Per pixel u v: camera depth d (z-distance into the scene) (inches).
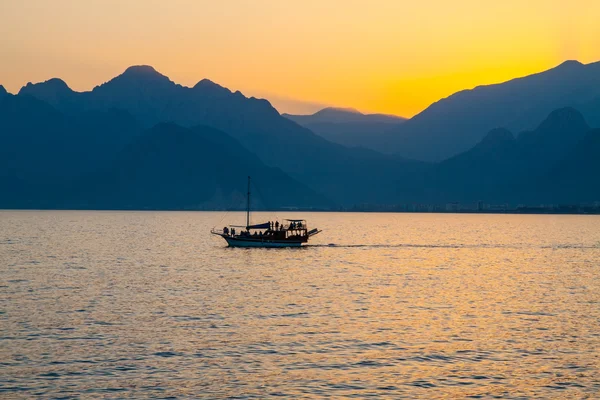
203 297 3572.8
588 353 2450.8
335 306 3312.0
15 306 3253.0
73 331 2714.1
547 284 4195.4
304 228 7022.6
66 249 6771.7
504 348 2507.4
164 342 2556.6
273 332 2723.9
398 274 4675.2
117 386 2085.4
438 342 2581.2
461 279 4424.2
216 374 2199.8
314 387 2095.2
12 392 2026.3
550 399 2022.6
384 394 2047.2
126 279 4320.9
